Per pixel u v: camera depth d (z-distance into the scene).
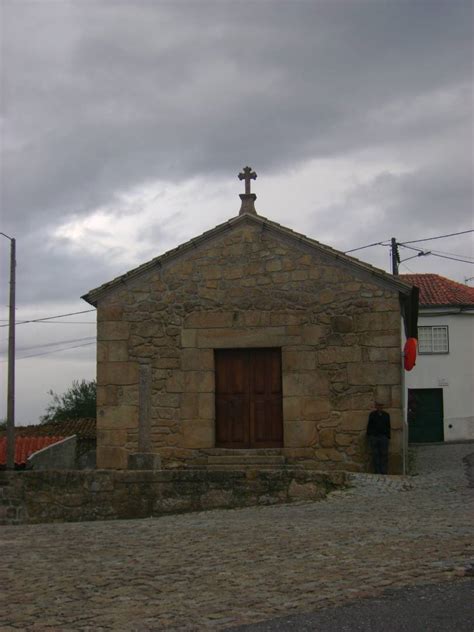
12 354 27.73
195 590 7.37
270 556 8.91
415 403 33.28
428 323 33.56
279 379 19.02
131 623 6.29
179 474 14.83
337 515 12.39
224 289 19.16
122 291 19.41
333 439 18.36
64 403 52.31
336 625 6.01
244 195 19.69
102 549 10.05
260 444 18.88
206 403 18.86
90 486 14.90
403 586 7.14
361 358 18.45
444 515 11.81
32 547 10.56
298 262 18.97
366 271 18.58
